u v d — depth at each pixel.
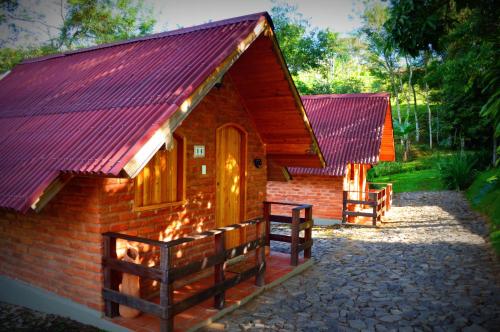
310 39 38.47
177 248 7.19
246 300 6.88
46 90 8.25
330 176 15.59
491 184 17.64
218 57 6.02
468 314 6.48
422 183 25.08
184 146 7.25
